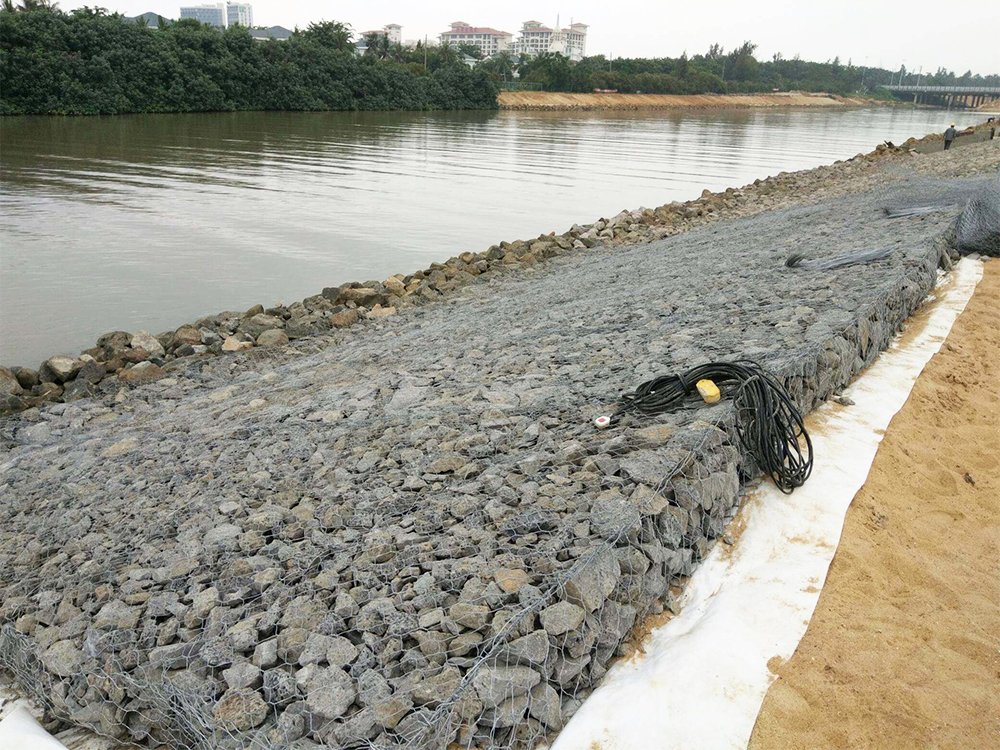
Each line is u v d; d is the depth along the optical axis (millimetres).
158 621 3881
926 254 9086
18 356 11898
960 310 8297
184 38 62188
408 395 7070
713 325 7520
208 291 15547
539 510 4176
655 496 4074
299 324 12094
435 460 5219
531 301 12086
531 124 74000
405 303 13758
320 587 3867
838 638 3678
